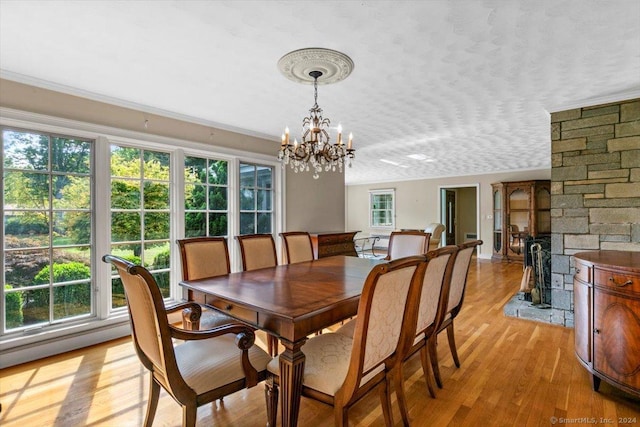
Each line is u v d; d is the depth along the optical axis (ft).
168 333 4.38
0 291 8.09
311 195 16.19
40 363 8.18
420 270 5.48
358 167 24.02
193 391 4.62
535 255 12.94
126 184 10.32
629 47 6.84
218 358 5.12
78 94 9.14
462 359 8.52
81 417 6.04
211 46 6.82
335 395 4.63
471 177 27.17
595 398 6.66
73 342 8.98
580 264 7.41
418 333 6.21
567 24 6.00
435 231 23.26
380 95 9.55
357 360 4.42
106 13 5.66
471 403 6.53
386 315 4.83
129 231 10.37
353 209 34.63
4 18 5.78
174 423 5.87
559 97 9.75
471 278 18.57
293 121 12.21
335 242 15.25
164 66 7.74
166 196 11.28
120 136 9.93
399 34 6.34
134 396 6.75
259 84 8.79
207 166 12.37
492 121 12.26
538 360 8.41
